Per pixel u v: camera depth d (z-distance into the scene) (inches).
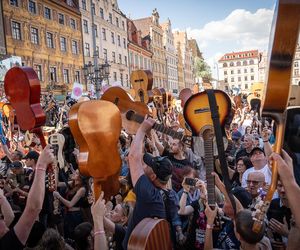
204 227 116.2
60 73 1396.4
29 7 1227.9
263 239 96.7
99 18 1731.1
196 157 198.1
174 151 191.6
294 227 86.9
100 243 90.2
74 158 187.5
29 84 80.4
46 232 96.6
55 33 1379.2
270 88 55.6
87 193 170.9
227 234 113.3
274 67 54.2
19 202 186.1
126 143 234.7
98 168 86.4
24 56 1189.7
